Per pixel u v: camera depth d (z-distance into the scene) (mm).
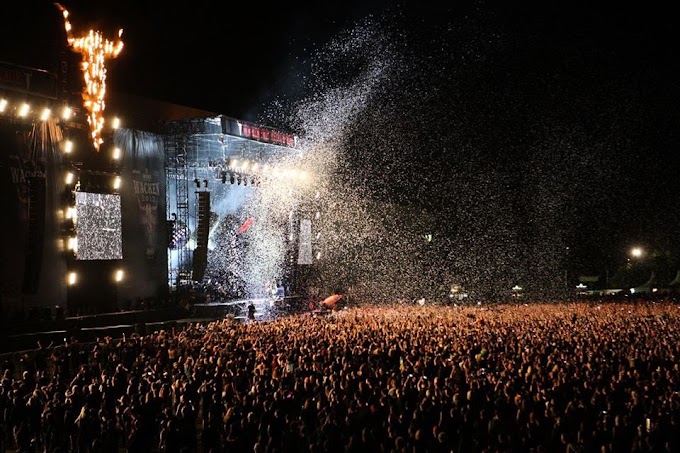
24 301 34625
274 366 19781
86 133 38375
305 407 14664
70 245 37219
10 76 33594
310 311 52312
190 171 51031
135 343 25594
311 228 60531
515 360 22000
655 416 14234
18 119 34969
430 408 13977
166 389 17234
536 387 16766
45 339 30984
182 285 47531
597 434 13008
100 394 16766
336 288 63719
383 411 14445
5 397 17125
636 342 25750
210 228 51750
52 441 14805
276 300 51750
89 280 38406
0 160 33938
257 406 14891
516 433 13484
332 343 24688
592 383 17641
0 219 33750
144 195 43062
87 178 38469
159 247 43875
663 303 55625
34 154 35625
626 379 18031
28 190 34250
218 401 15828
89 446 14320
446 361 20500
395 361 22438
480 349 23781
